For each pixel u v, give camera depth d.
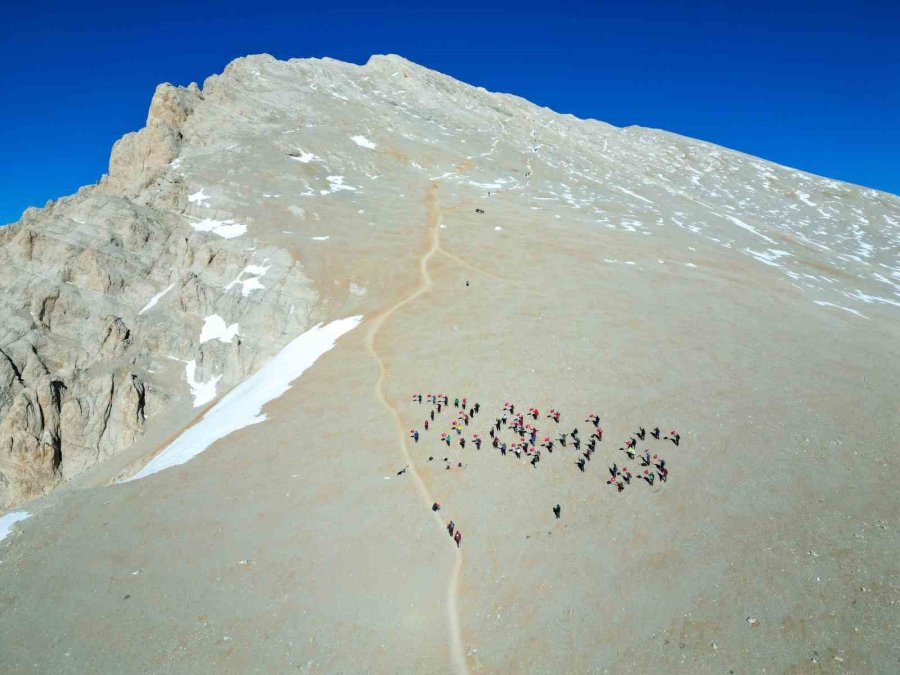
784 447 35.62
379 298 67.62
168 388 67.38
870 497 31.19
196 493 38.41
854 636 24.19
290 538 33.41
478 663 25.95
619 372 45.03
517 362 48.19
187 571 31.56
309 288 71.12
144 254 79.38
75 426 64.00
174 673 26.05
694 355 47.28
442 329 56.75
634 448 36.72
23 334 69.56
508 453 38.19
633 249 76.81
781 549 28.56
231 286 74.06
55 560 33.06
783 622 25.22
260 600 29.52
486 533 32.47
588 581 28.66
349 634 27.61
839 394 41.22
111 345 69.94
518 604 28.19
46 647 27.50
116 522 36.06
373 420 44.03
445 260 73.19
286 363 59.38
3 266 76.50
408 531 33.09
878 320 59.16
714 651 24.61
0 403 63.94
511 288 63.97
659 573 28.38
